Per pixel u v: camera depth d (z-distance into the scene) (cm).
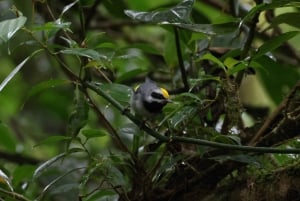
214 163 670
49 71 1274
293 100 670
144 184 682
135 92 647
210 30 675
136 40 1231
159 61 1073
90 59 647
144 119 647
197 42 812
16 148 1029
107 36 886
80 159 903
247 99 1100
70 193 796
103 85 643
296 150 604
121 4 947
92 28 1138
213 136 658
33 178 652
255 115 1019
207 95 723
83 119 658
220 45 800
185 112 632
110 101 636
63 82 646
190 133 681
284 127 640
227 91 652
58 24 585
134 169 686
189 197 691
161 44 1241
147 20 638
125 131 648
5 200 706
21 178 780
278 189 639
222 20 706
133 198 691
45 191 687
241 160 626
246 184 662
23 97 1304
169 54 816
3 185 759
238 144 630
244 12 932
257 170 668
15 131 1295
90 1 697
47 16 931
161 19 636
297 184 630
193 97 627
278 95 1046
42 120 1304
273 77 1026
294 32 631
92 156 689
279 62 1010
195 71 798
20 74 1284
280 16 701
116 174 662
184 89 729
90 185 834
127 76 797
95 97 1123
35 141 1287
